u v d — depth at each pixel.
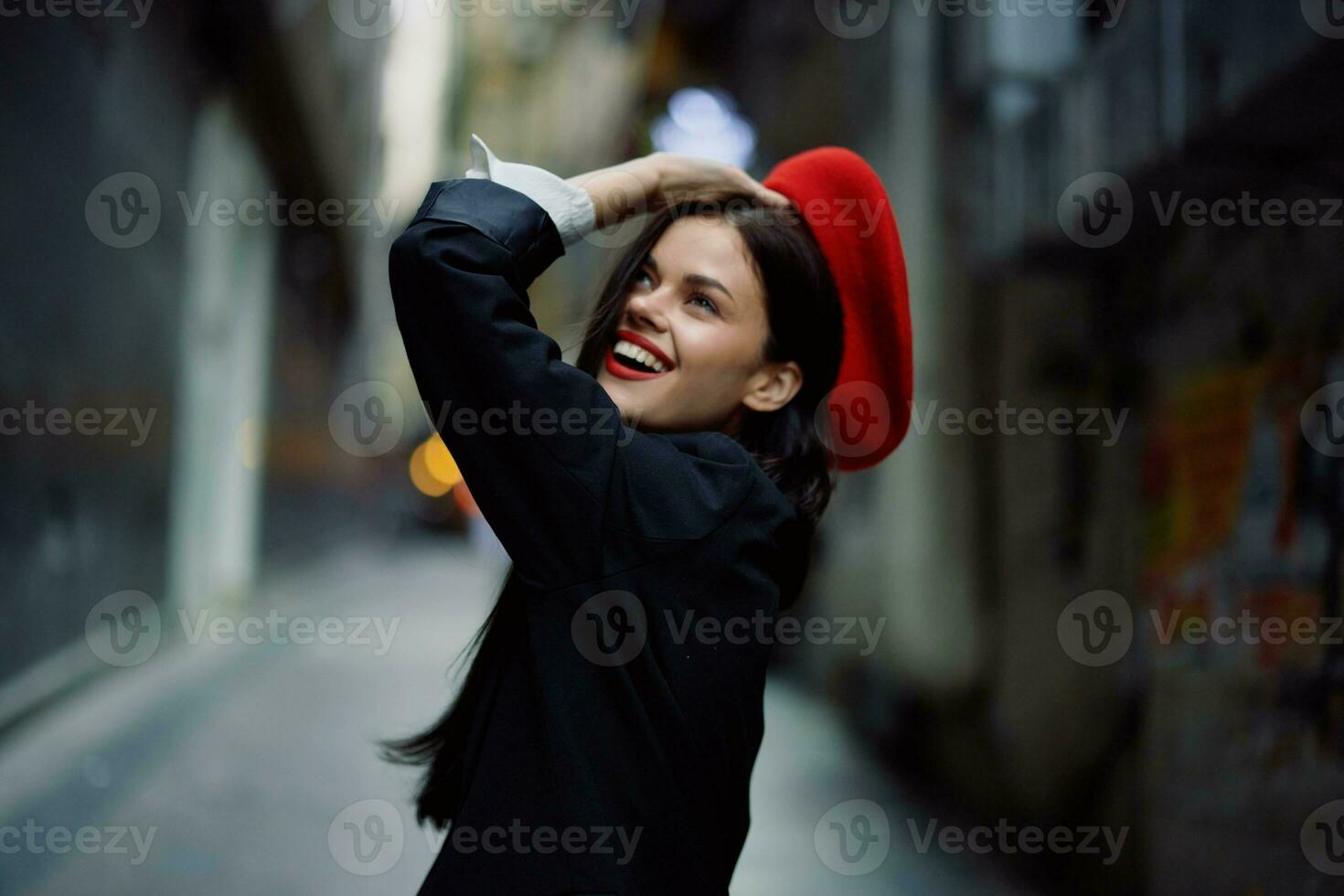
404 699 5.83
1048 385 3.96
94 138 4.59
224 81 7.17
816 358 1.28
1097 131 3.13
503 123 20.67
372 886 3.05
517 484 1.03
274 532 11.05
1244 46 2.35
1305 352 2.56
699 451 1.11
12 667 3.80
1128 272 3.60
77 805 3.40
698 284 1.21
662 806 1.00
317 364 14.91
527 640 1.09
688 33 8.65
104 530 4.96
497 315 1.02
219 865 3.08
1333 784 2.36
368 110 15.63
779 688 6.76
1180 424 3.17
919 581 4.69
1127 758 3.38
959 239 4.44
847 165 1.32
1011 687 4.06
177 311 6.41
